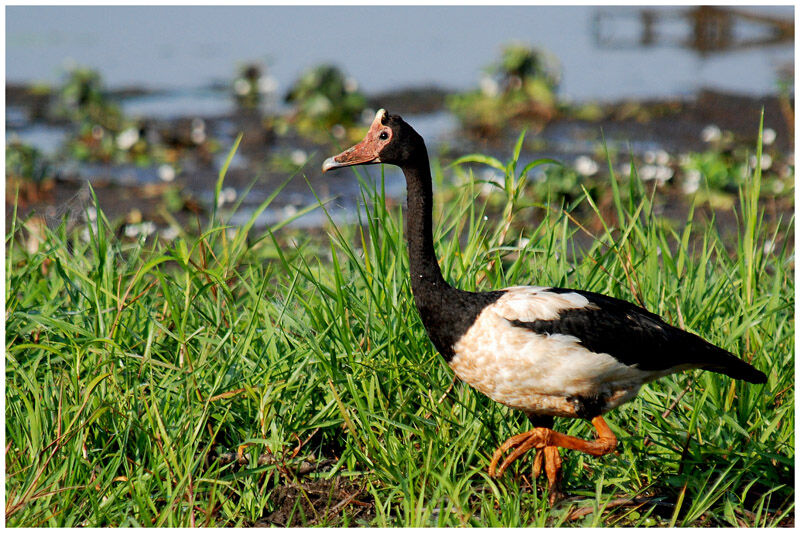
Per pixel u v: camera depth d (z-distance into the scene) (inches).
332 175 895.7
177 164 944.3
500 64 1165.1
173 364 363.9
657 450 352.8
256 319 372.8
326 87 1109.1
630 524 322.3
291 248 580.7
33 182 804.6
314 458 347.3
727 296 406.9
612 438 324.5
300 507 317.1
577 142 1020.5
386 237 389.7
